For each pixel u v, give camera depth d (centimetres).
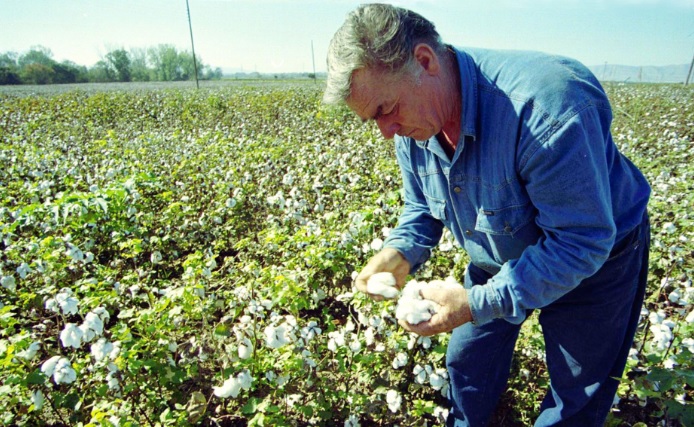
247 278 395
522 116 157
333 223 466
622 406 279
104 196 523
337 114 1266
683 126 1177
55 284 398
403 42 153
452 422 269
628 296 200
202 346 285
